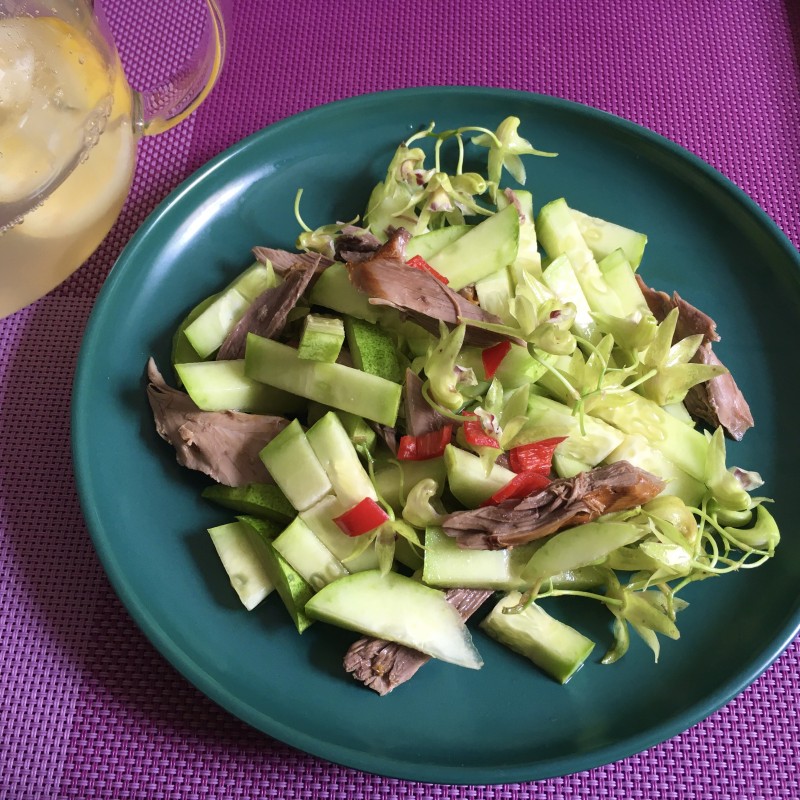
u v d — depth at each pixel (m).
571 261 0.36
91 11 0.33
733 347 0.36
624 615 0.31
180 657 0.30
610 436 0.33
